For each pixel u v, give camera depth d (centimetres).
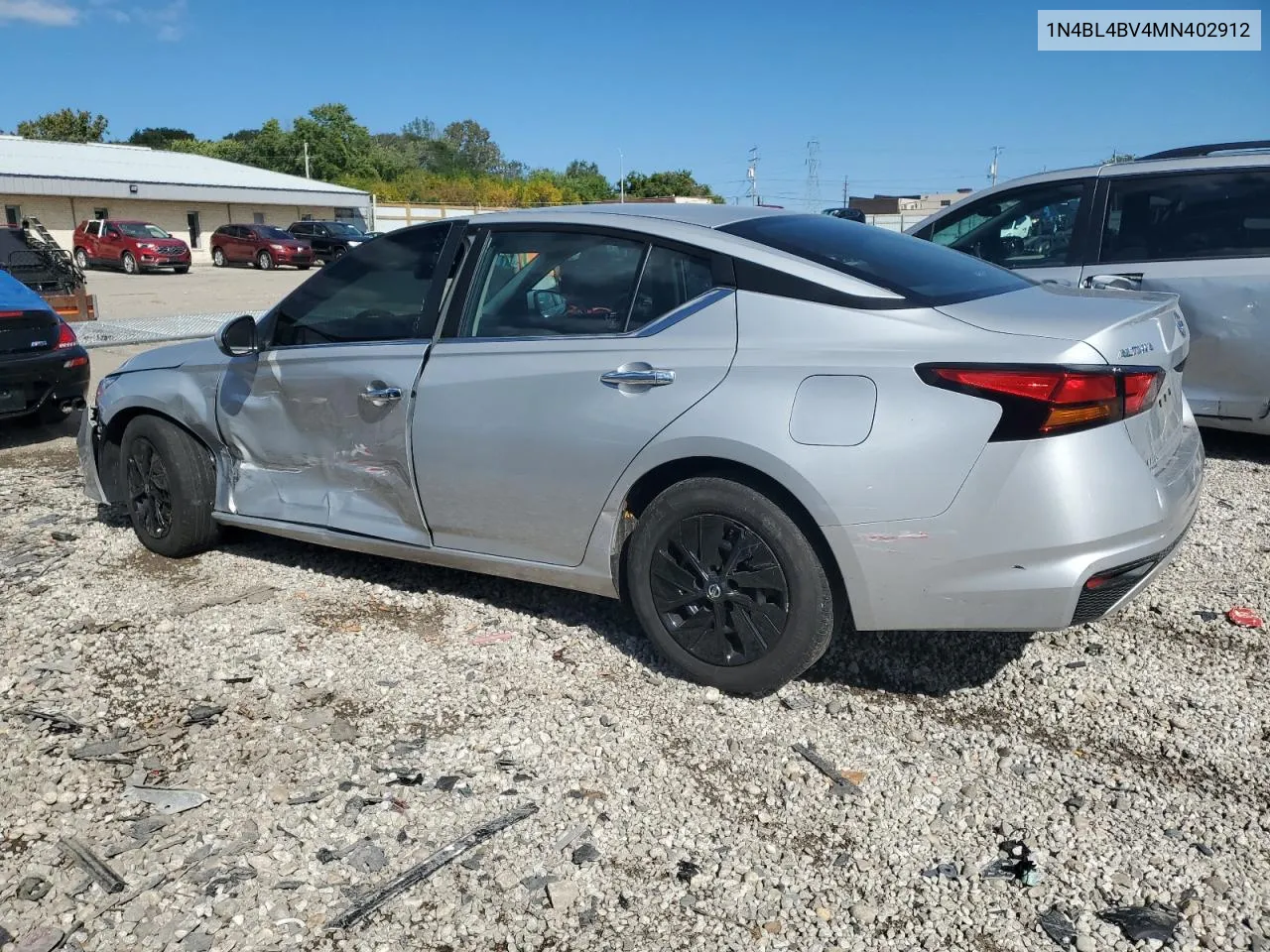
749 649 336
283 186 4478
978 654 375
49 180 3659
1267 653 372
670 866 264
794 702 343
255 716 339
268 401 444
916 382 302
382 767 308
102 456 521
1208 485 587
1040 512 292
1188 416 383
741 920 245
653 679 359
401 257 416
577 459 355
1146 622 399
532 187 7550
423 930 242
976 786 296
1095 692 347
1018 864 263
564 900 250
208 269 3581
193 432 476
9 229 1374
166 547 487
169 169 4434
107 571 477
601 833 277
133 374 498
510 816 284
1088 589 297
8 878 260
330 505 435
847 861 265
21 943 237
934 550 303
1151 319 322
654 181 7300
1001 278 380
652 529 348
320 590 447
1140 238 632
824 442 309
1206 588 431
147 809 288
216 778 303
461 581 454
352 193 4694
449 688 356
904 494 302
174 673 370
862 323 317
